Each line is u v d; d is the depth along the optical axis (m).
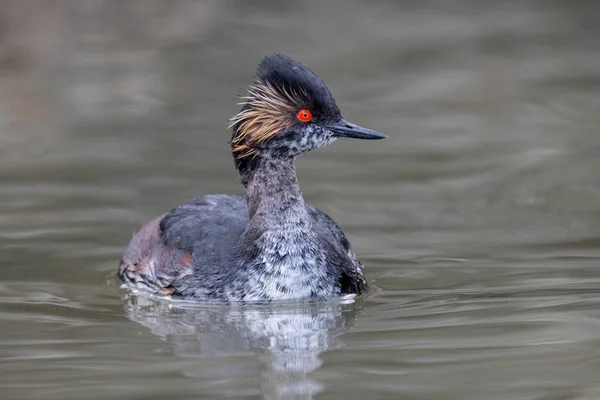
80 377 9.96
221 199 14.19
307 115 12.78
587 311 11.84
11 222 15.77
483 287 13.02
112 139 20.02
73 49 25.44
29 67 24.19
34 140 19.95
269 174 12.79
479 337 11.02
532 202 16.58
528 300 12.37
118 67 24.53
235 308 12.53
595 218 15.80
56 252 14.67
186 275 12.92
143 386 9.70
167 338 11.30
